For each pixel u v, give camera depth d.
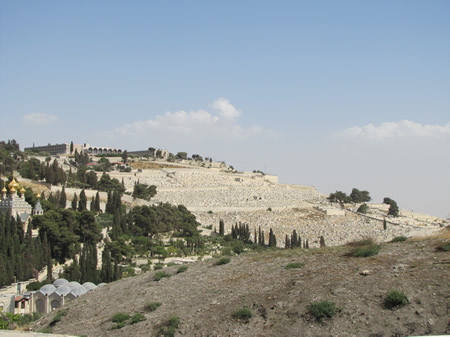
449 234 49.69
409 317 32.62
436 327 31.02
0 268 108.75
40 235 134.50
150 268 136.00
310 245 196.12
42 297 93.56
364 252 46.66
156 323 42.09
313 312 35.72
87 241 146.50
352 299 36.38
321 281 41.34
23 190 169.62
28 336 36.22
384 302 34.88
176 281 55.41
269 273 48.59
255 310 39.47
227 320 38.84
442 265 38.62
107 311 51.16
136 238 163.12
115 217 167.50
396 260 42.56
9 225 122.00
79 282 110.44
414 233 55.81
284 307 38.28
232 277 50.88
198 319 40.47
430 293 34.44
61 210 148.75
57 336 36.53
